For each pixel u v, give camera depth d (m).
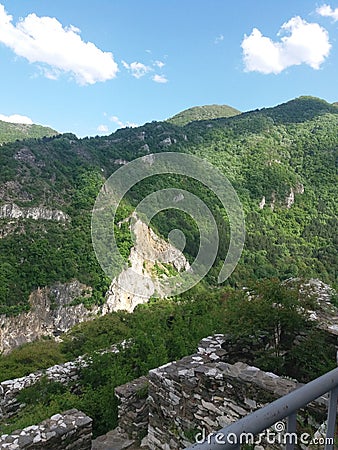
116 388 6.37
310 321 6.45
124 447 5.80
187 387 5.01
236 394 4.48
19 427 5.85
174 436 5.17
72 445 5.03
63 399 6.91
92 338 14.64
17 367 13.60
